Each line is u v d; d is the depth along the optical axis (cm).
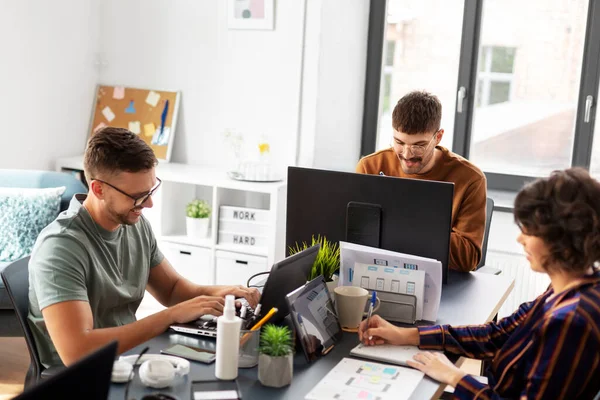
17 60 404
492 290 235
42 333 197
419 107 248
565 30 398
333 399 152
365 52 436
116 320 211
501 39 411
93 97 456
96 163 193
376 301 198
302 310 178
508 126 418
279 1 398
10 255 345
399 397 154
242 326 181
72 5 431
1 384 316
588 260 144
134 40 443
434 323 203
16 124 409
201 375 163
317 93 396
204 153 436
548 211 145
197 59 427
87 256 196
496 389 163
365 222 227
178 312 192
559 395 146
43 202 353
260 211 393
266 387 158
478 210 264
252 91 415
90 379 112
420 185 219
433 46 425
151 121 439
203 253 405
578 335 144
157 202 411
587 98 394
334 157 424
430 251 223
